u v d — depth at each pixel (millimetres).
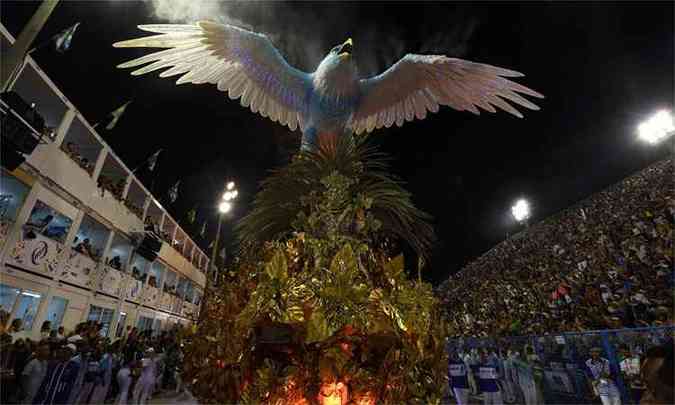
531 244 29469
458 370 11398
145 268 24422
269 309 1578
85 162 16656
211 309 1902
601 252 17625
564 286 16641
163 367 12781
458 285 33344
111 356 10234
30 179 13125
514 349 11875
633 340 7863
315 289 1619
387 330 1645
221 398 1640
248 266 1918
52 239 14180
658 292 11570
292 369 1901
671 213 15383
